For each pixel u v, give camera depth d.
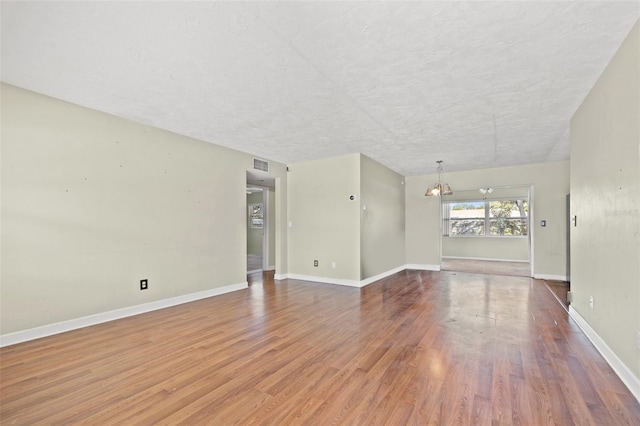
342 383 2.23
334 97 3.17
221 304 4.37
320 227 6.08
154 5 1.83
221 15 1.92
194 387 2.17
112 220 3.67
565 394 2.06
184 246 4.47
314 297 4.80
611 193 2.46
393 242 7.22
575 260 3.55
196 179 4.66
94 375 2.34
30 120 3.05
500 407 1.92
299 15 1.92
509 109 3.47
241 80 2.80
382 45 2.25
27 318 3.01
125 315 3.77
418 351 2.77
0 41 2.20
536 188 6.50
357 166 5.64
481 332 3.24
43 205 3.13
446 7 1.85
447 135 4.48
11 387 2.16
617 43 2.23
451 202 11.12
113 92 3.07
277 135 4.50
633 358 2.09
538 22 1.99
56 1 1.79
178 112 3.60
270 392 2.11
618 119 2.32
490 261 9.92
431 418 1.82
